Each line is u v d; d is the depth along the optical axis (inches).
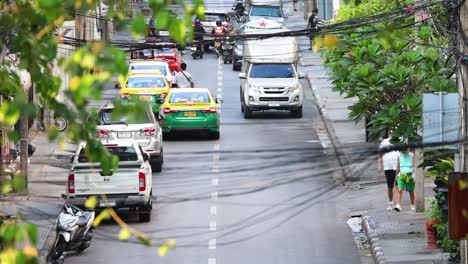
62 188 2282.2
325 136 2972.4
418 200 2080.5
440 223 1720.0
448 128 1331.2
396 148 1007.0
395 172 2095.2
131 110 765.3
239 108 3543.3
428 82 2017.7
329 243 1914.4
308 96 3752.5
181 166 2534.5
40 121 2802.7
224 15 4904.0
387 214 2084.2
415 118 1851.6
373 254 1819.6
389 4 2507.4
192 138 2970.0
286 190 2278.5
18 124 2191.2
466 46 1305.4
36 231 703.1
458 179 1257.4
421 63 2070.6
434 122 1333.7
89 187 1977.1
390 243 1862.7
